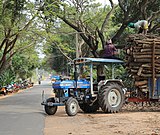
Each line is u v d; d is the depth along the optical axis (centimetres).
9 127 1156
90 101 1611
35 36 3181
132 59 1535
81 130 1071
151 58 1515
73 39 4803
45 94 3366
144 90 1556
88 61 1584
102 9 3048
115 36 2467
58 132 1042
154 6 2511
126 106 1841
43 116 1483
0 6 2439
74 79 1591
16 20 2722
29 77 7062
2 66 3294
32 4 2542
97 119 1353
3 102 2355
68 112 1487
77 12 2739
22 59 5384
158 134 967
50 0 2528
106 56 1702
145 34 1588
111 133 999
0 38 3092
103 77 1662
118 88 1609
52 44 3309
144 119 1301
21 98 2805
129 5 2494
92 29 3022
